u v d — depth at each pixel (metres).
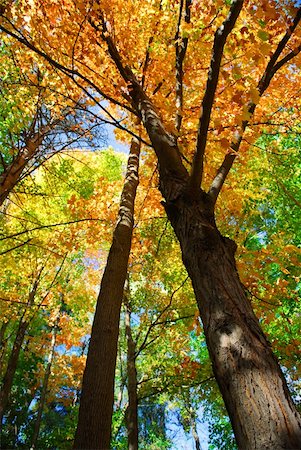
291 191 6.81
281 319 5.67
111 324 3.56
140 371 10.20
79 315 11.03
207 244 2.18
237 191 5.75
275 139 6.90
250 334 1.70
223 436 8.71
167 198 2.63
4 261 7.71
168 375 6.39
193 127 4.60
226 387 1.56
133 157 5.59
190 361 5.91
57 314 11.01
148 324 7.23
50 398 12.57
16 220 8.48
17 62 5.38
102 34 4.15
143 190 6.82
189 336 8.04
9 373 7.98
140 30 4.64
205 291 1.98
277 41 4.12
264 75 3.25
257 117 4.95
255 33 3.41
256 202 6.97
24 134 5.82
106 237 6.26
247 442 1.35
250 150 5.80
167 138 3.09
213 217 2.43
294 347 4.45
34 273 9.45
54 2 4.33
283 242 6.03
